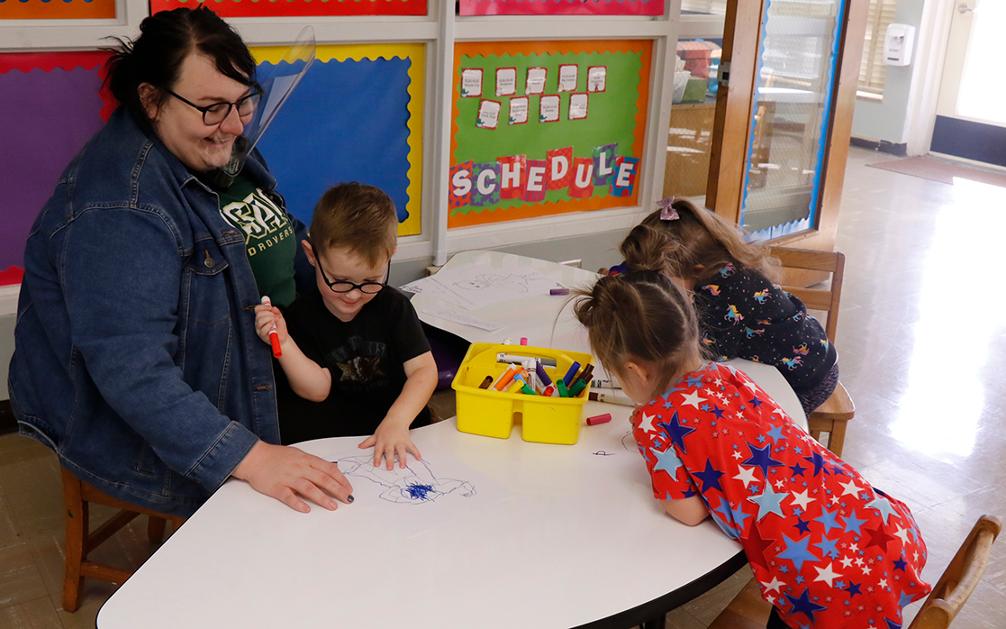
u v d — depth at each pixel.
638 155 3.86
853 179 6.44
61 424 1.74
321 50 3.03
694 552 1.45
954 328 4.04
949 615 1.21
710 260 2.15
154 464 1.75
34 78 2.62
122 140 1.60
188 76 1.54
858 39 4.13
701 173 4.13
